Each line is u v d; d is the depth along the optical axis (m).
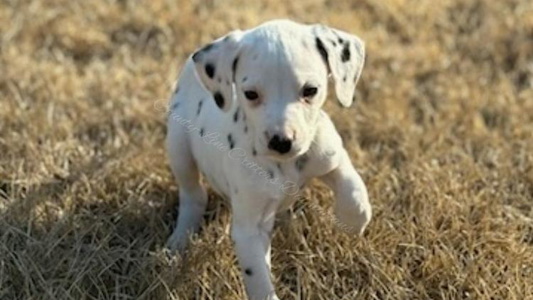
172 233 6.23
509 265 5.84
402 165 6.93
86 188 6.52
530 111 7.79
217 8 9.47
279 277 5.76
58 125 7.30
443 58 8.66
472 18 9.35
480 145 7.32
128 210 6.28
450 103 7.93
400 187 6.58
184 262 5.74
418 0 9.61
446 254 5.82
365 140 7.38
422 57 8.62
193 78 5.94
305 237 6.01
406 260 5.84
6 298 5.58
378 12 9.45
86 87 7.99
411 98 8.05
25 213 6.19
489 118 7.83
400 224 6.11
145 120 7.48
